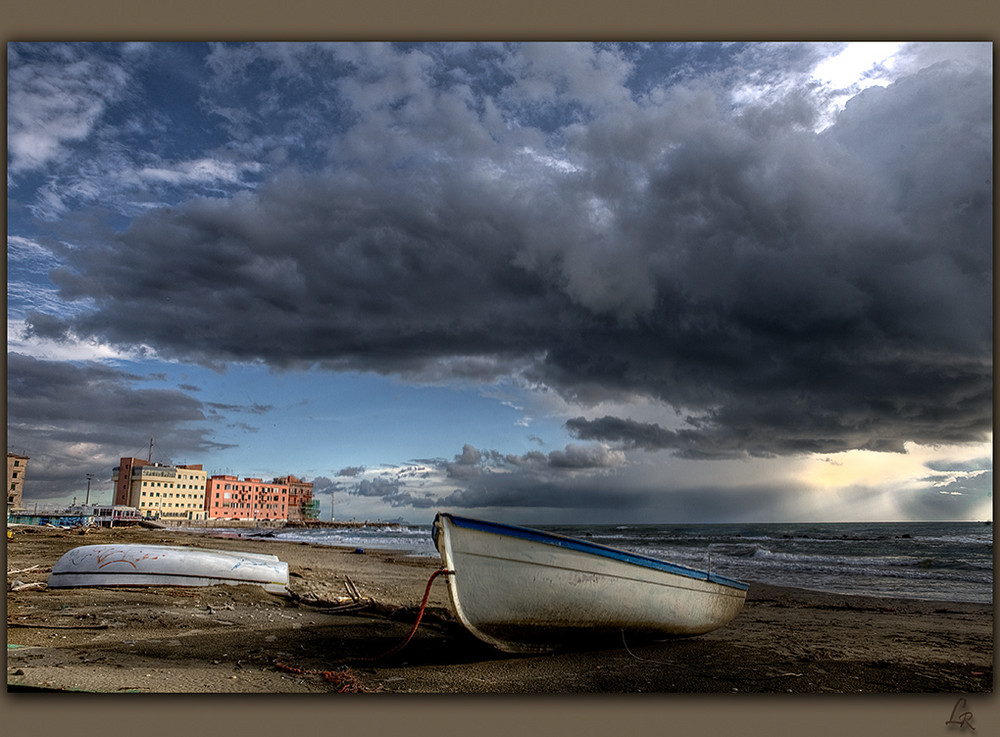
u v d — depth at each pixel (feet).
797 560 80.02
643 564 23.43
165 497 310.24
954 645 25.52
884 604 39.81
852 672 20.81
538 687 18.17
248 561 36.35
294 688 17.13
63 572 32.96
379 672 19.21
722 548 108.37
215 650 21.03
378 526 404.36
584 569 22.03
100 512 238.48
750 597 43.80
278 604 31.07
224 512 338.75
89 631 23.20
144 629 23.94
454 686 18.06
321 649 21.74
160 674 17.81
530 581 21.12
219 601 30.45
